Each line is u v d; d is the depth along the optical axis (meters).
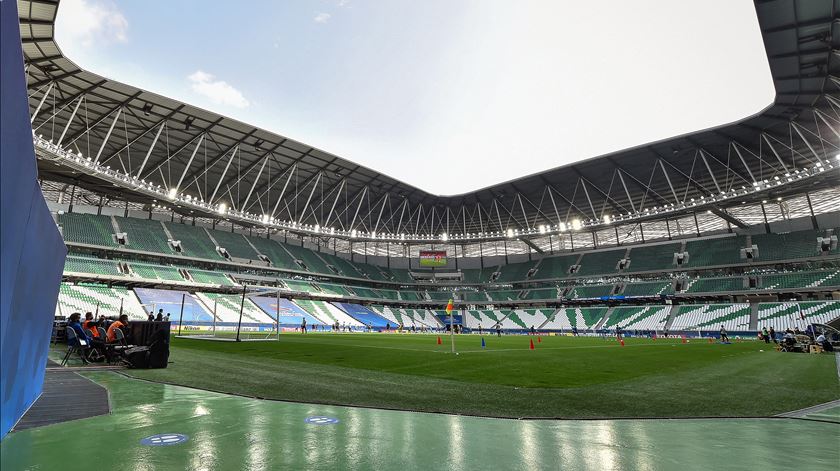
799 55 28.03
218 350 17.64
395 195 62.66
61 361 11.78
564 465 3.64
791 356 18.41
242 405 6.17
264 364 12.50
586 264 66.06
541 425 5.24
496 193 59.97
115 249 46.34
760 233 53.72
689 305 51.50
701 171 47.47
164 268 48.91
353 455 3.84
